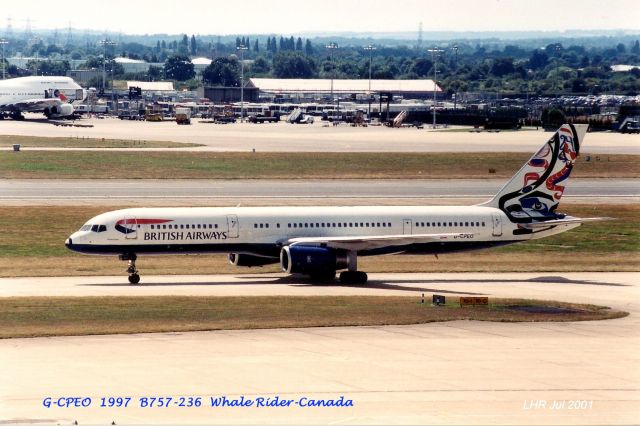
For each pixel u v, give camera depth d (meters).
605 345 141.38
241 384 117.38
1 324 148.50
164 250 196.25
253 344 137.62
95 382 117.44
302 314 159.00
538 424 104.62
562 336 147.00
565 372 125.38
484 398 113.25
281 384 117.50
